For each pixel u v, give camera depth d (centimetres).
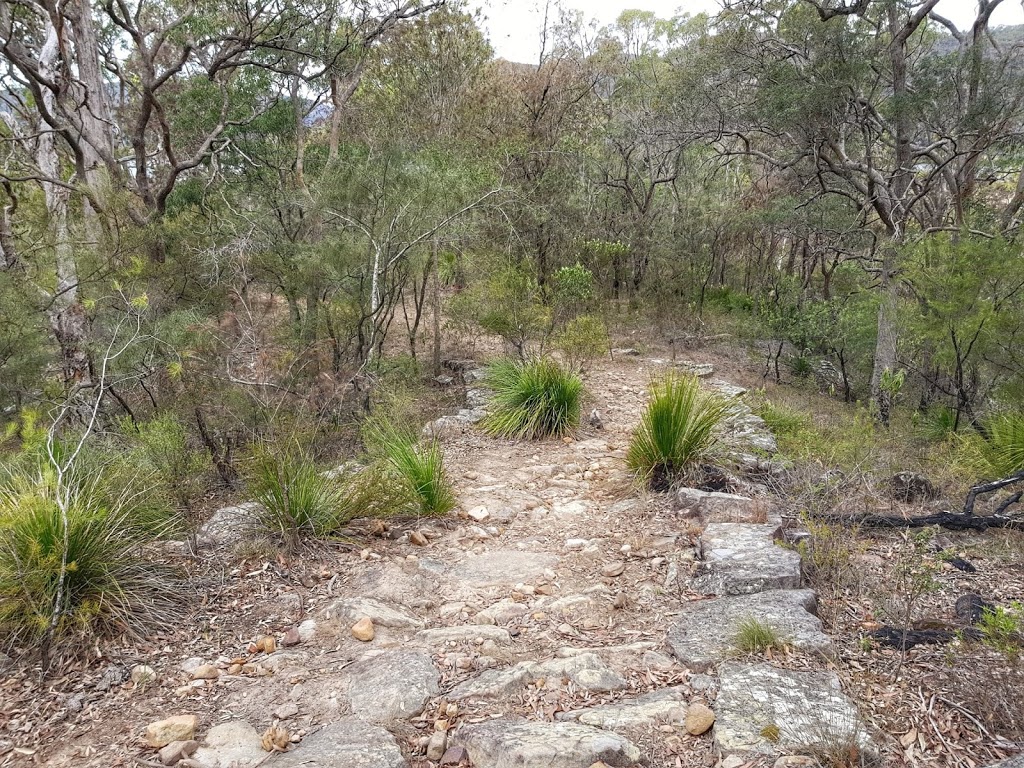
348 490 474
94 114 1075
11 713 260
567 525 473
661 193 2002
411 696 264
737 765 214
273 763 226
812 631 294
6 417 721
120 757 236
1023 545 403
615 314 1497
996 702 238
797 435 672
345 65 1334
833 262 1969
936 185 1612
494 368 834
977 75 1249
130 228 861
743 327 1421
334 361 819
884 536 425
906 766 212
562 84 1789
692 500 470
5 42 934
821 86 1260
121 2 1052
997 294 797
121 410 742
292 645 314
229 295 837
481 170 1077
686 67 1769
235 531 416
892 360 1203
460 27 1636
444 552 428
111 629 312
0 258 911
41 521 314
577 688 270
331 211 870
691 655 287
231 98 1336
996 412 760
